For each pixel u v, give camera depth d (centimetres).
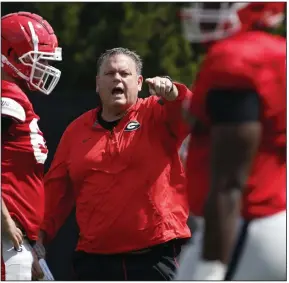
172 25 2948
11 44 1702
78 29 3198
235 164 1041
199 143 1099
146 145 1573
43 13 3159
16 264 1614
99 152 1591
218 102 1048
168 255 1579
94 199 1584
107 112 1625
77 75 3183
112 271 1586
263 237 1109
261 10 1124
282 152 1106
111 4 3144
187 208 1600
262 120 1071
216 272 1062
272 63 1067
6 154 1614
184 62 2855
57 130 2469
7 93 1617
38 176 1659
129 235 1564
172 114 1519
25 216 1634
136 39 3034
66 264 2464
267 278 1109
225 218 1042
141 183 1561
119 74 1602
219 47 1073
